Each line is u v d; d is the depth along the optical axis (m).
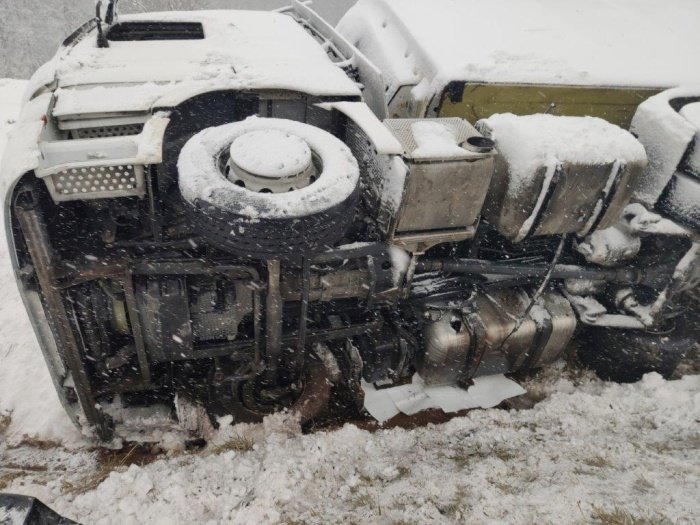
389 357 3.86
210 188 2.56
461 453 3.55
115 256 2.79
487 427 3.80
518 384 4.33
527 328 4.00
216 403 3.62
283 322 3.62
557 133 3.24
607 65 4.06
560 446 3.57
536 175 3.14
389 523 2.82
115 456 3.37
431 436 3.70
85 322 3.04
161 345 3.17
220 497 2.98
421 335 3.94
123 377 3.32
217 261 2.91
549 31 4.33
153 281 2.92
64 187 2.51
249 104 3.52
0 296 4.80
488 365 4.09
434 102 3.75
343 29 5.16
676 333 4.34
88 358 3.22
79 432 3.45
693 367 4.78
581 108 4.07
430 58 3.80
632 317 4.27
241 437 3.47
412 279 3.56
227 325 3.29
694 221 3.60
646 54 4.34
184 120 3.47
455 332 3.86
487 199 3.54
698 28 4.96
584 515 2.74
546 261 4.15
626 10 5.02
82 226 3.00
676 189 3.67
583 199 3.32
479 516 2.82
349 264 3.33
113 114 2.97
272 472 3.14
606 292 4.42
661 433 3.74
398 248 3.34
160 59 3.45
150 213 2.83
